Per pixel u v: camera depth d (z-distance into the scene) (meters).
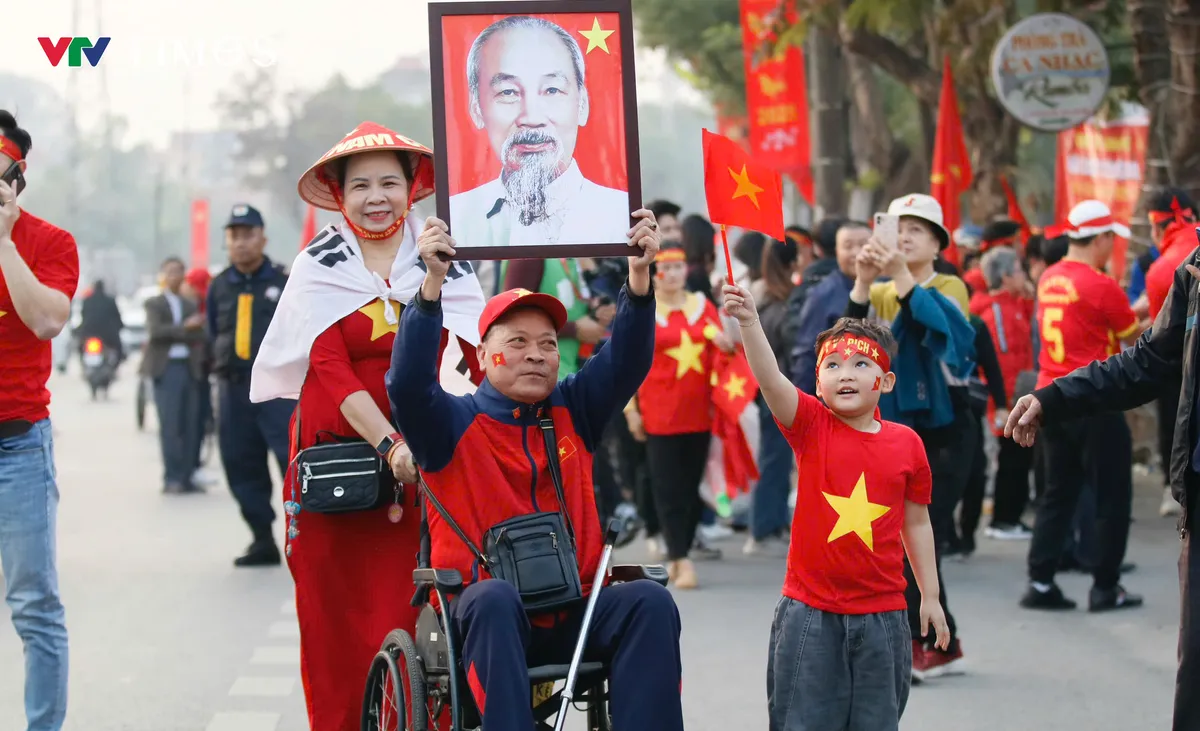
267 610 9.62
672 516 10.17
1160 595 9.73
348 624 5.99
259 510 11.27
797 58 18.44
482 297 6.10
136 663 8.17
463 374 6.07
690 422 10.04
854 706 5.24
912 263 7.86
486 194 5.07
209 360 13.69
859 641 5.21
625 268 10.20
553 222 5.09
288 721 7.03
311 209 16.77
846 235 9.33
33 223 5.96
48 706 5.95
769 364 5.28
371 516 5.94
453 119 5.08
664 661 4.74
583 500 5.17
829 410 5.34
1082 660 8.06
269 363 5.93
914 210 7.76
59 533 13.08
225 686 7.67
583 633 4.75
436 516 5.11
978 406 10.88
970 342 7.51
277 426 10.84
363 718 5.40
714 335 10.05
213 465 19.47
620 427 11.70
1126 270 14.48
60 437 23.33
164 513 14.43
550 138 5.10
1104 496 9.17
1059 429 9.09
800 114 18.41
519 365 5.06
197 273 20.05
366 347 5.91
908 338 7.51
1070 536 10.72
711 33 26.58
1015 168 19.02
